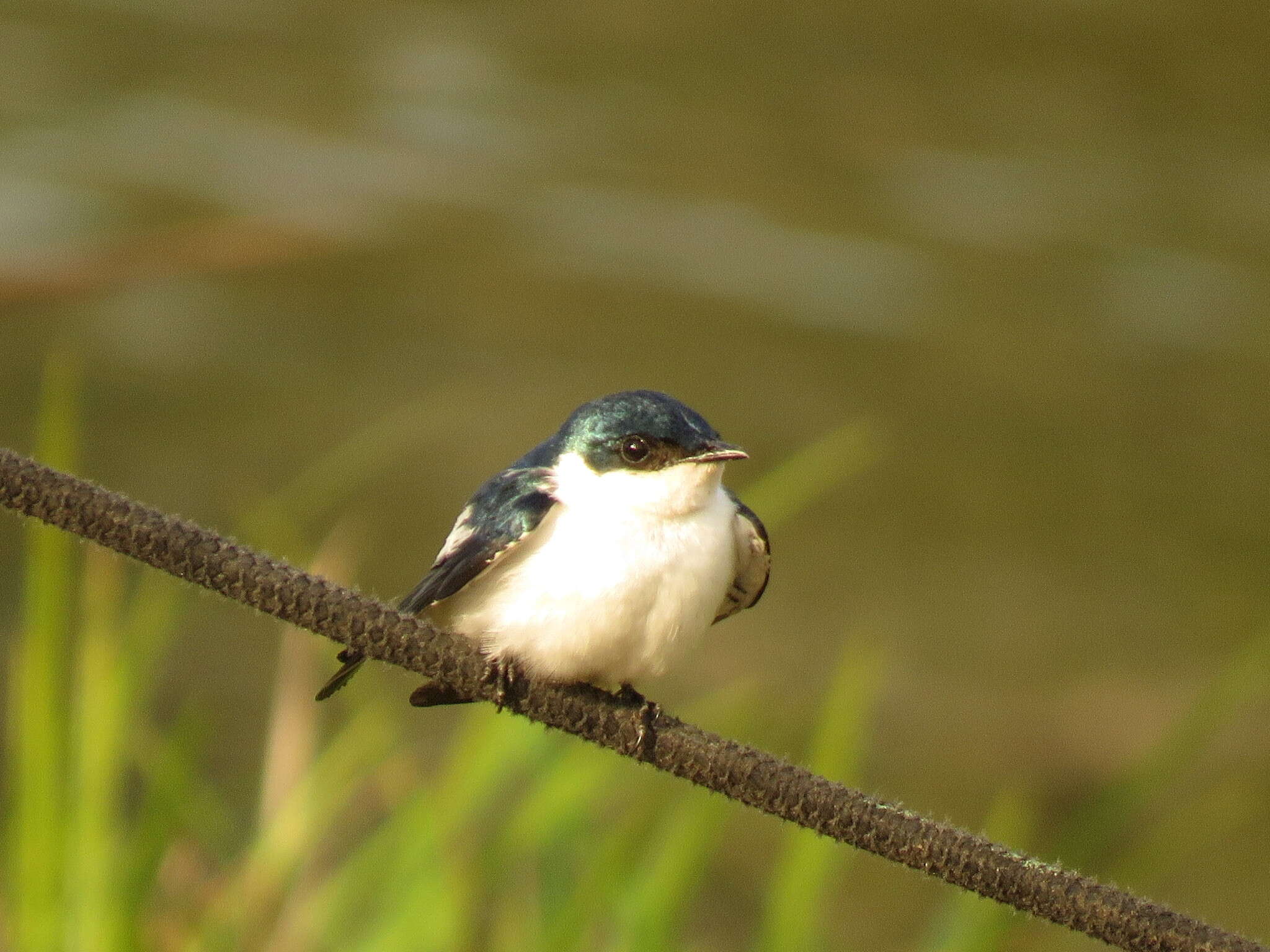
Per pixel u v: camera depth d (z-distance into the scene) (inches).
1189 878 489.7
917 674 574.2
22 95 1025.5
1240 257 934.4
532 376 765.9
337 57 1144.2
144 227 850.8
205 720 298.5
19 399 699.4
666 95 1113.4
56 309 762.8
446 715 494.9
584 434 221.6
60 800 253.3
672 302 852.0
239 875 277.3
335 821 348.2
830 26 1227.9
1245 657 301.9
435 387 746.8
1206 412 782.5
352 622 159.3
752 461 720.3
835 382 790.5
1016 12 1247.5
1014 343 835.4
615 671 219.8
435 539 636.7
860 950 430.6
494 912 288.2
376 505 655.8
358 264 844.6
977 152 1050.7
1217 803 501.4
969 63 1170.6
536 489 219.9
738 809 480.4
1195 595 638.5
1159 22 1232.2
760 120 1078.4
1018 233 951.0
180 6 1218.6
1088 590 637.9
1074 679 578.2
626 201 960.9
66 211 860.0
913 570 644.1
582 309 828.6
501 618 217.6
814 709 530.6
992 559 657.0
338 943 280.2
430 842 271.1
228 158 963.3
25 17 1165.1
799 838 276.8
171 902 285.6
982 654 591.5
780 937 275.0
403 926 265.6
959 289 890.1
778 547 653.9
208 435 687.1
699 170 1005.2
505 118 1064.8
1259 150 1073.5
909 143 1065.5
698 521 219.3
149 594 281.0
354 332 782.5
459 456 694.5
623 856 270.8
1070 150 1053.2
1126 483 714.2
